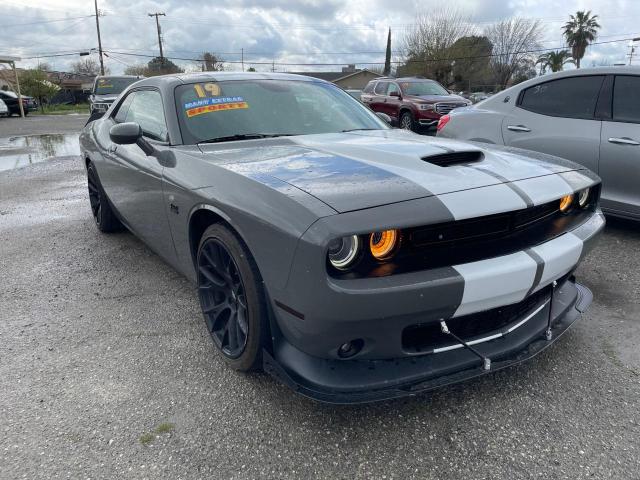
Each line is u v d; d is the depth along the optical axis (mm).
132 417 2125
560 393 2215
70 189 7031
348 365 1935
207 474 1817
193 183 2381
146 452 1928
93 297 3340
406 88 13789
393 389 1889
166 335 2809
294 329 1869
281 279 1803
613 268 3635
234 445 1955
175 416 2125
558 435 1964
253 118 2979
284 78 3467
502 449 1902
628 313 2955
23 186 7328
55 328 2922
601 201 4273
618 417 2057
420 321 1812
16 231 4922
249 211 1933
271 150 2523
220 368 2463
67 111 39688
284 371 1997
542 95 4766
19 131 18234
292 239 1715
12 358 2607
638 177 3996
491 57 49688
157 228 3025
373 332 1782
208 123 2889
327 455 1896
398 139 2764
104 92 16875
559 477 1765
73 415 2145
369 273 1726
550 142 4566
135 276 3684
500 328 2137
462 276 1774
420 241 1799
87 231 4855
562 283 2414
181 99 3006
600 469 1792
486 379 2328
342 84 60531
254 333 2121
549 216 2232
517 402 2162
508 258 1900
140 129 2875
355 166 2117
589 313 2965
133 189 3277
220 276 2412
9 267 3926
